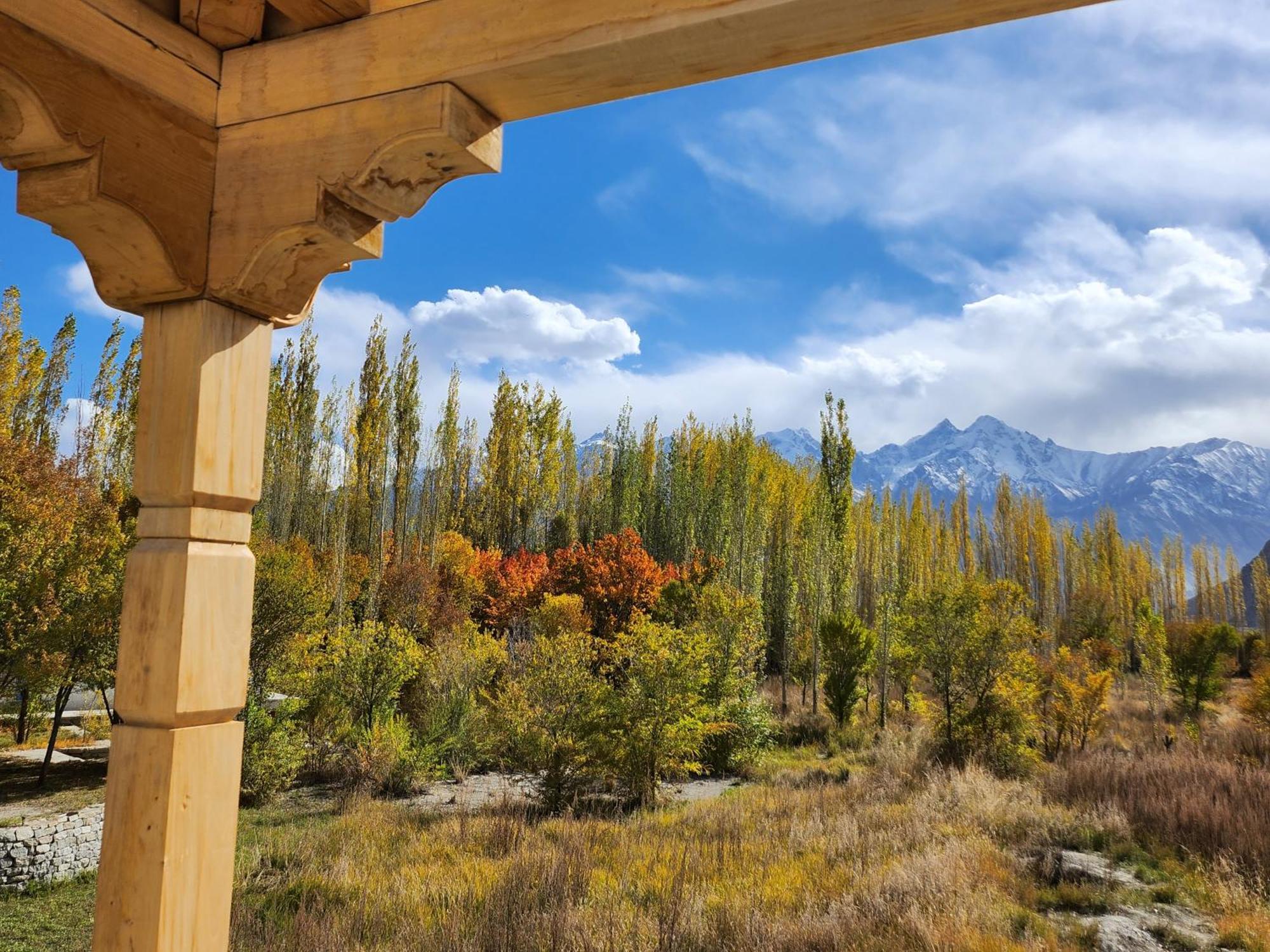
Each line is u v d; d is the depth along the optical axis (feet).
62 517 41.86
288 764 41.16
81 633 40.78
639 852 26.35
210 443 5.44
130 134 4.90
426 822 34.60
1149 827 28.63
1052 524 194.70
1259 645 115.24
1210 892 22.71
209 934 5.39
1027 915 20.49
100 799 38.78
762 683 88.63
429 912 20.77
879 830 29.01
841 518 83.30
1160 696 72.95
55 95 4.52
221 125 5.43
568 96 4.83
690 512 117.70
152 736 5.29
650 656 41.24
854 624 66.74
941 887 21.31
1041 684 54.49
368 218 5.38
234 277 5.31
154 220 5.02
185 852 5.25
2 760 46.11
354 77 4.99
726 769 51.57
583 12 4.33
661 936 17.79
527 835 28.81
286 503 102.53
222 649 5.54
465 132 4.83
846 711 65.21
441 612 78.59
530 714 42.06
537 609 79.36
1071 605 139.13
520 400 131.54
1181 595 202.08
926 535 165.89
